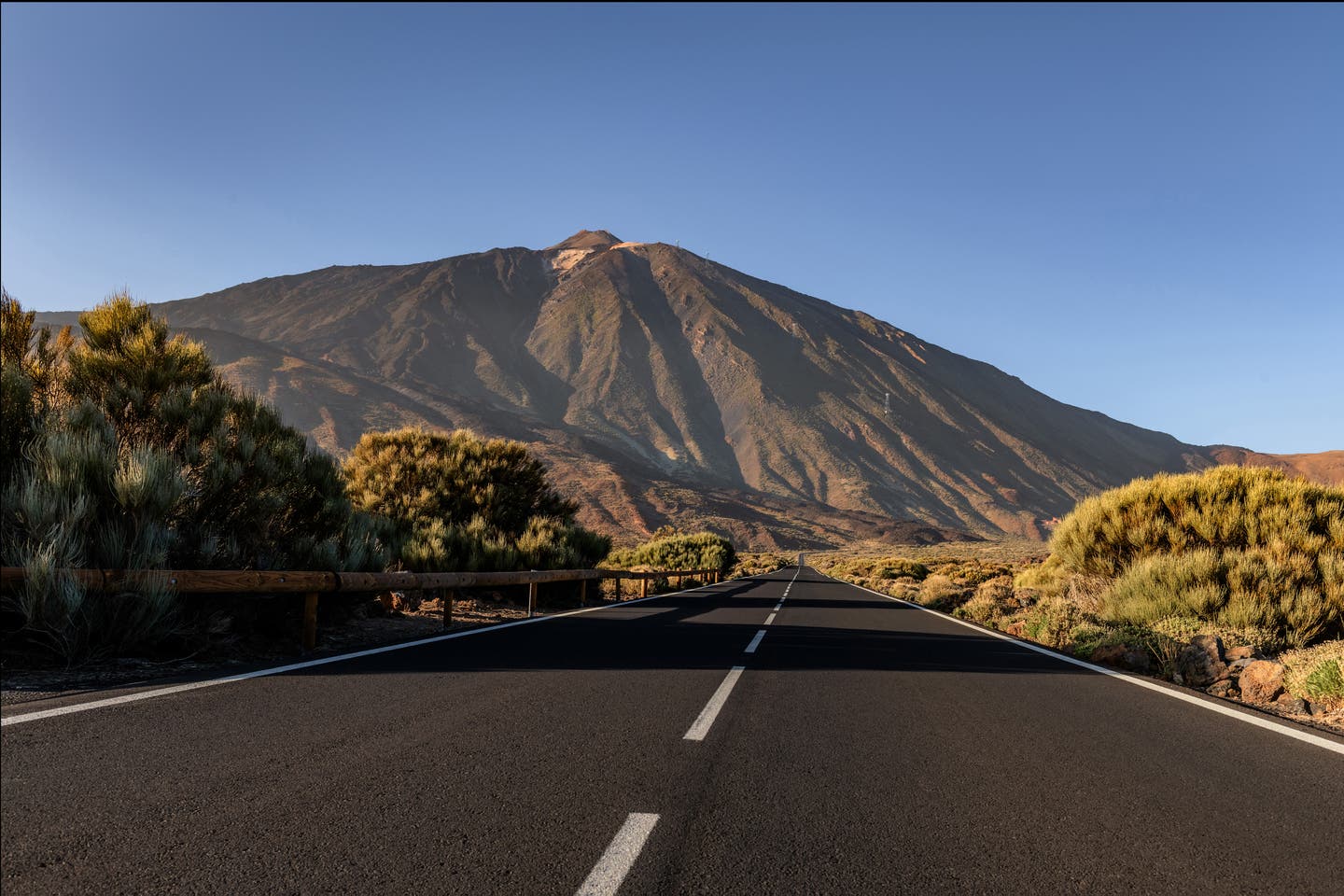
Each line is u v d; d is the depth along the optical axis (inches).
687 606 685.9
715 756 170.2
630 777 152.4
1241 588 441.4
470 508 746.8
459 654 305.4
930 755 178.9
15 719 173.0
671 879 105.6
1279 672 304.5
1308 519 520.7
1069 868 115.0
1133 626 409.4
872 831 128.0
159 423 347.3
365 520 479.2
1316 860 121.7
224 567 295.6
